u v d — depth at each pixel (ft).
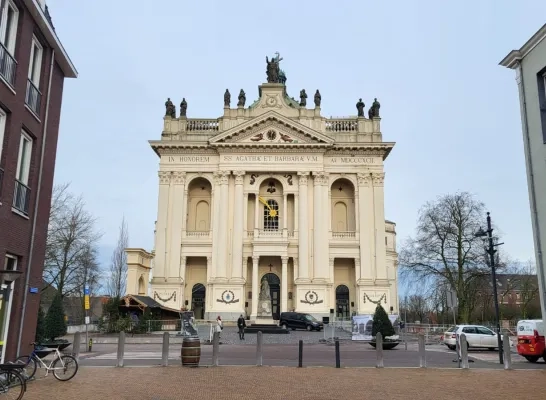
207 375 59.57
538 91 75.15
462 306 177.78
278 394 47.50
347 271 198.29
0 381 43.75
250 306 190.80
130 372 61.72
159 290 187.11
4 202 55.57
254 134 196.65
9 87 56.13
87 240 211.41
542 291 73.31
